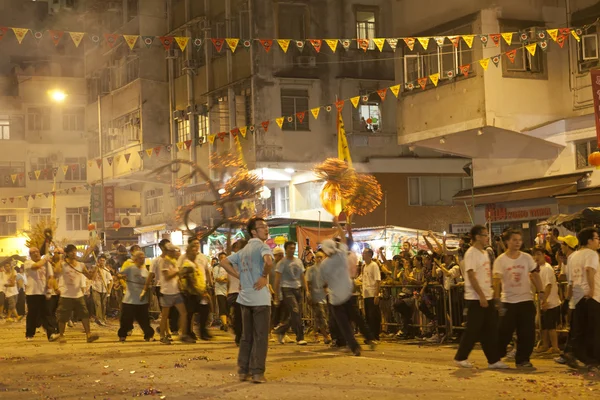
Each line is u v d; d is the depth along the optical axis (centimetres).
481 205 2519
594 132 2180
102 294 2300
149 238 4209
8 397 908
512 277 1077
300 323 1566
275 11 3284
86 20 4675
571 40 2267
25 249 5656
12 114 5772
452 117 2347
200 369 1096
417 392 862
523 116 2273
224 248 2827
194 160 3659
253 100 3228
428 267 1638
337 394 859
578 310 1056
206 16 3597
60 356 1334
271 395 864
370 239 2600
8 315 2644
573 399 816
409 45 1888
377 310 1661
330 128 3312
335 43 1830
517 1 2297
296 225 2597
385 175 3312
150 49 3997
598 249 1126
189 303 1625
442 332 1605
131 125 4069
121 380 1018
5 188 5706
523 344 1079
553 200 2277
